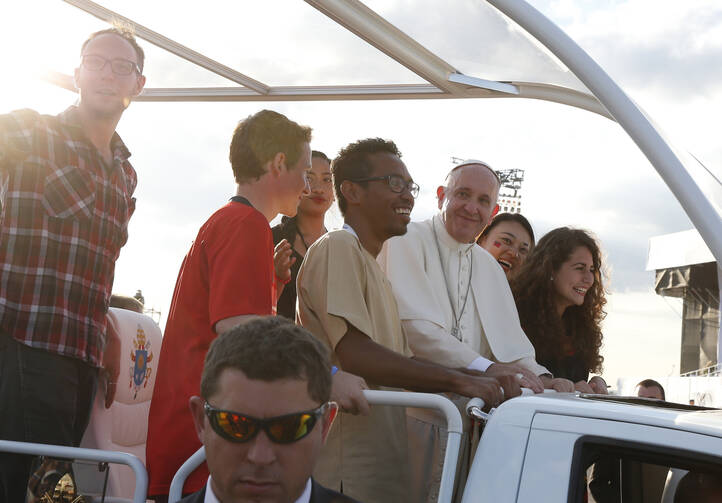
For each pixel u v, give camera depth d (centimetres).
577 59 328
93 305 306
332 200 493
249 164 292
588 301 426
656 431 192
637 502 200
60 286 294
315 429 151
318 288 279
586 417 199
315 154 489
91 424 351
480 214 359
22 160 291
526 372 292
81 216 300
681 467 189
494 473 199
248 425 146
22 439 285
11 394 285
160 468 263
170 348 274
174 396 266
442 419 264
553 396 220
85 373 309
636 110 319
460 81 486
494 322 367
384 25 434
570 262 410
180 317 273
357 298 275
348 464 268
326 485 269
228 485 149
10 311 286
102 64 307
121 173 321
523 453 199
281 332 150
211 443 150
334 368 241
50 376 290
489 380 250
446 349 321
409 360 262
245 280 261
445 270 361
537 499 193
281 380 146
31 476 251
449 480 216
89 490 244
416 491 267
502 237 534
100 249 308
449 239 362
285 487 149
